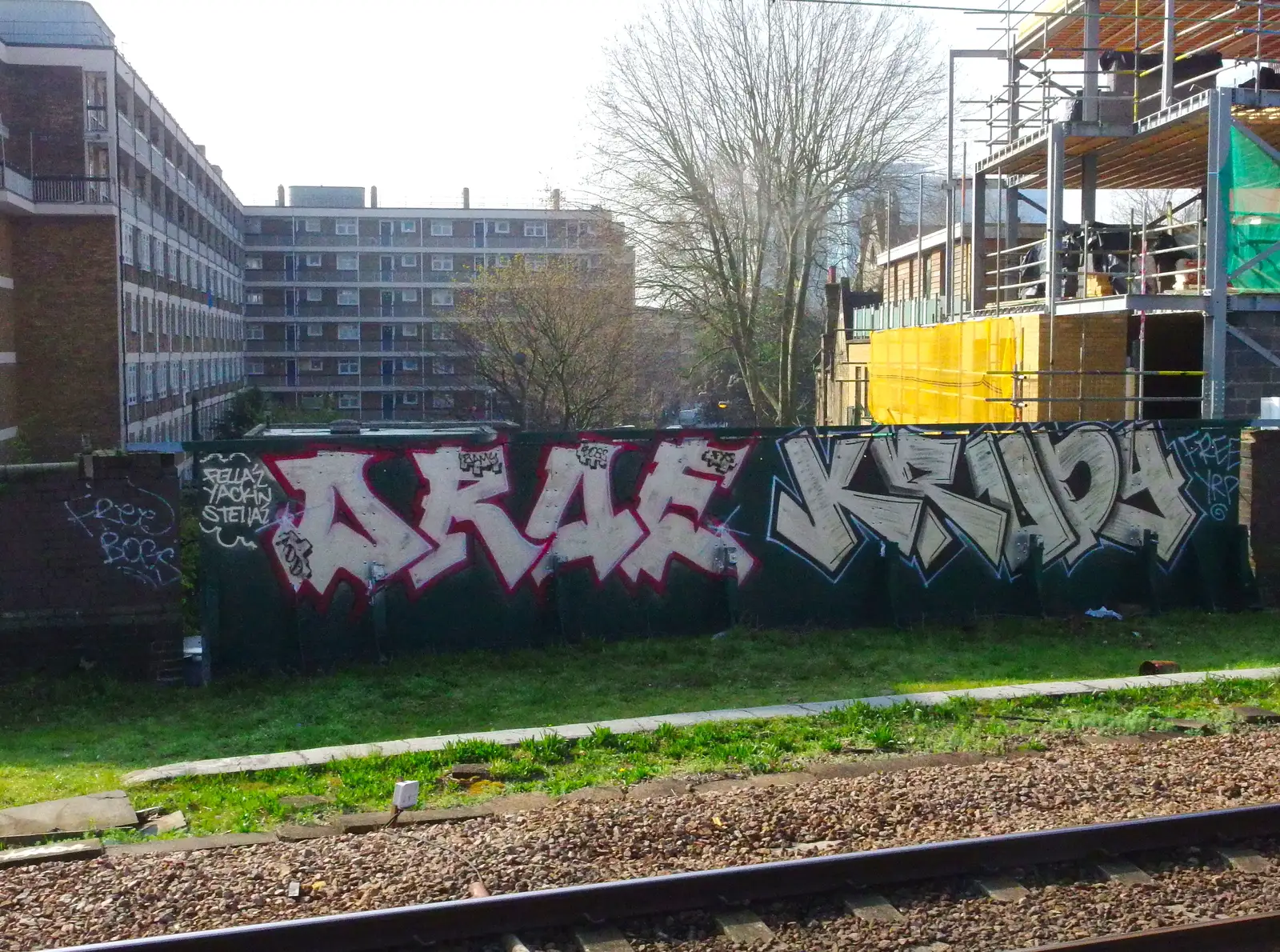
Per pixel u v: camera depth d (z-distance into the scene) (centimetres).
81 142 3988
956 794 743
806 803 727
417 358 9250
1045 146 2022
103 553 1132
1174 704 1019
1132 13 2089
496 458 1285
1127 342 1997
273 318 9125
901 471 1398
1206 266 1689
